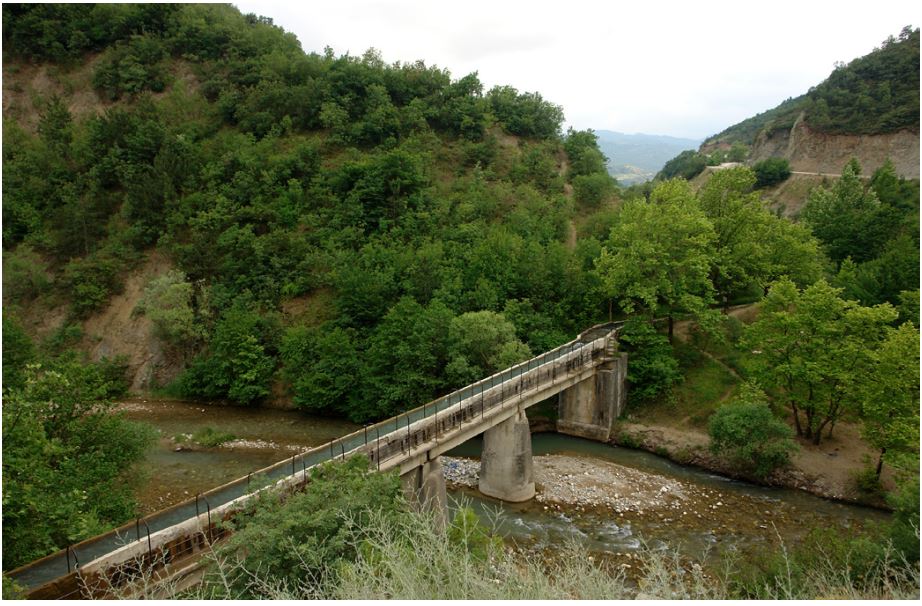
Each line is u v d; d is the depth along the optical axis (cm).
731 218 4969
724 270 4766
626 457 4244
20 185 6750
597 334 4981
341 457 2323
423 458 2831
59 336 5803
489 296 4975
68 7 8638
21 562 1759
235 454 4144
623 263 4647
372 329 5109
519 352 4228
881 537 1786
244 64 8262
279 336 5291
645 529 3103
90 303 5956
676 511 3331
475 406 3150
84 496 1941
